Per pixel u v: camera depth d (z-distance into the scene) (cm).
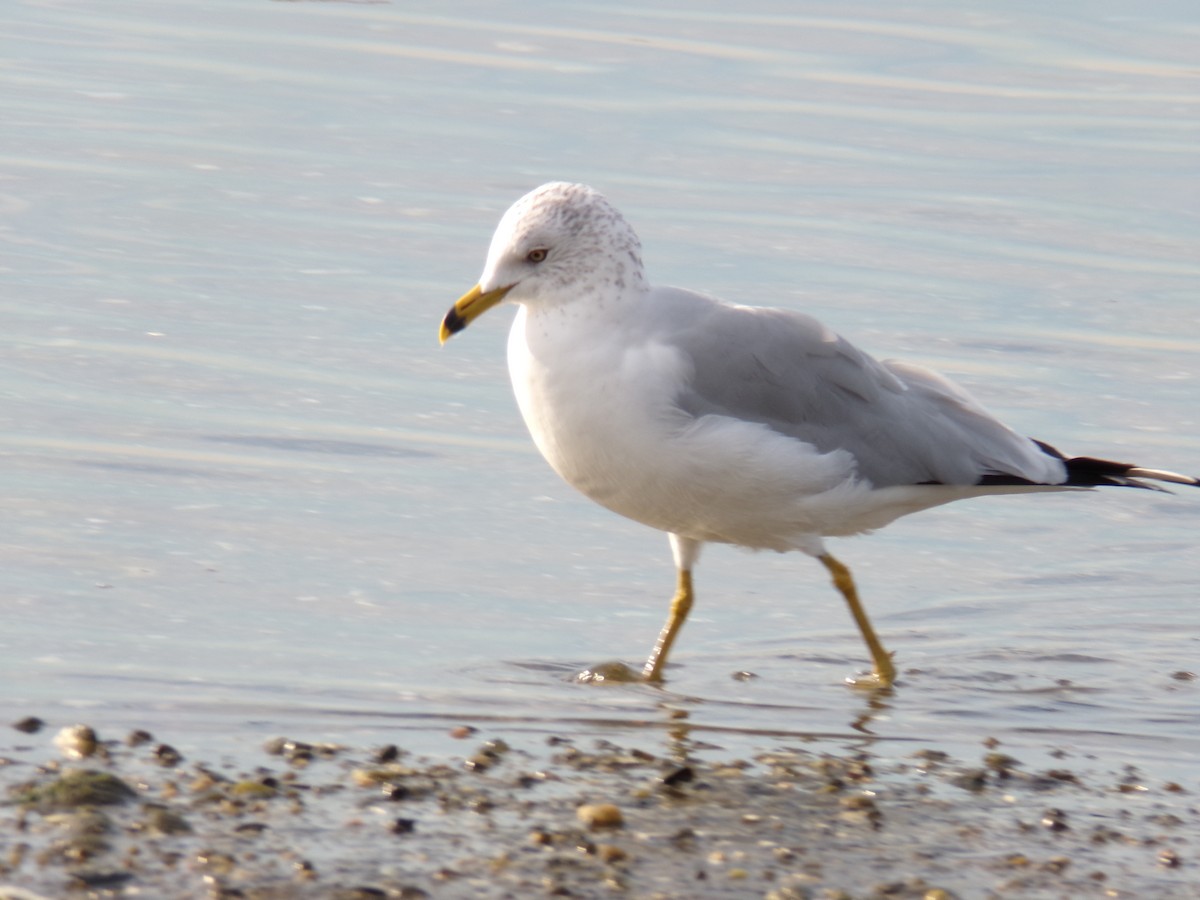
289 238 2108
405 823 839
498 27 3200
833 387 1125
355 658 1128
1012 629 1240
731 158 2506
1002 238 2211
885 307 1956
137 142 2458
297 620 1191
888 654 1148
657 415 1059
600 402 1059
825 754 989
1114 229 2267
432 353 1795
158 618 1174
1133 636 1225
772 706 1079
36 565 1253
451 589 1269
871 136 2644
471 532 1384
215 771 905
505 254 1061
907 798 915
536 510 1438
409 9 3322
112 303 1864
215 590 1232
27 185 2242
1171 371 1806
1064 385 1766
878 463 1135
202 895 753
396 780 901
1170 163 2547
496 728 1010
